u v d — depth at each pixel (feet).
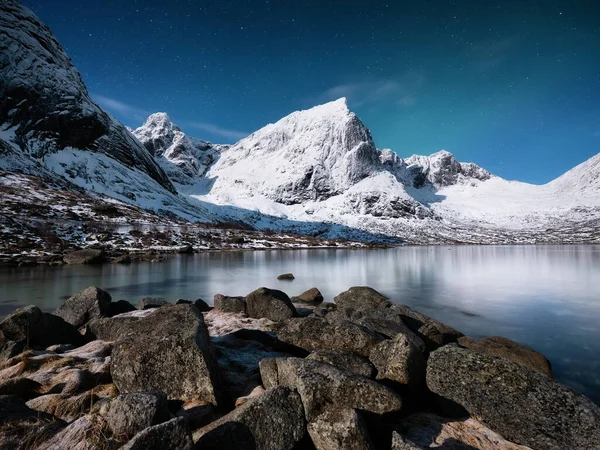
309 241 244.83
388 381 16.70
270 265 103.96
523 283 68.85
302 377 14.11
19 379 14.94
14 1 364.38
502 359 16.37
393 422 13.97
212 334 27.30
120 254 112.78
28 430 11.34
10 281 63.36
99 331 25.09
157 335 16.31
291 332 22.54
